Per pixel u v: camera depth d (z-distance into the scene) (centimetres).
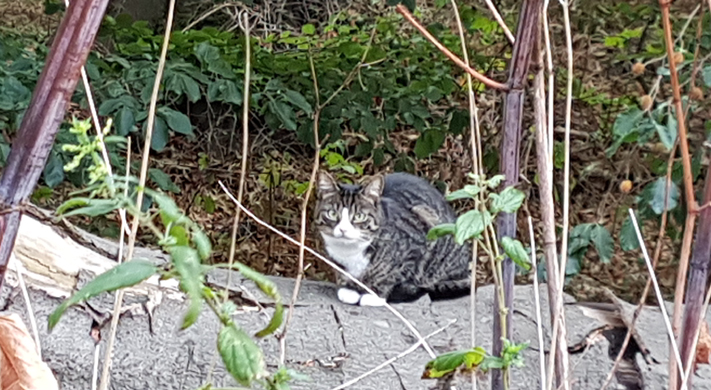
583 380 198
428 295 259
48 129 82
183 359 194
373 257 270
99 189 88
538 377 199
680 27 273
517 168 130
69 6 82
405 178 322
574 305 223
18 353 99
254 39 370
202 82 330
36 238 206
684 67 235
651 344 206
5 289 195
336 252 271
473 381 143
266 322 205
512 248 124
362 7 500
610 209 371
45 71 82
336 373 196
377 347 204
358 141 439
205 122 435
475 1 407
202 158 440
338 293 236
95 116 134
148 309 202
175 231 87
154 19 491
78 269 207
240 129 439
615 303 224
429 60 371
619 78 381
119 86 305
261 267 404
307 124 349
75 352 191
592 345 205
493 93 392
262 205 438
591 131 382
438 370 125
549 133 135
